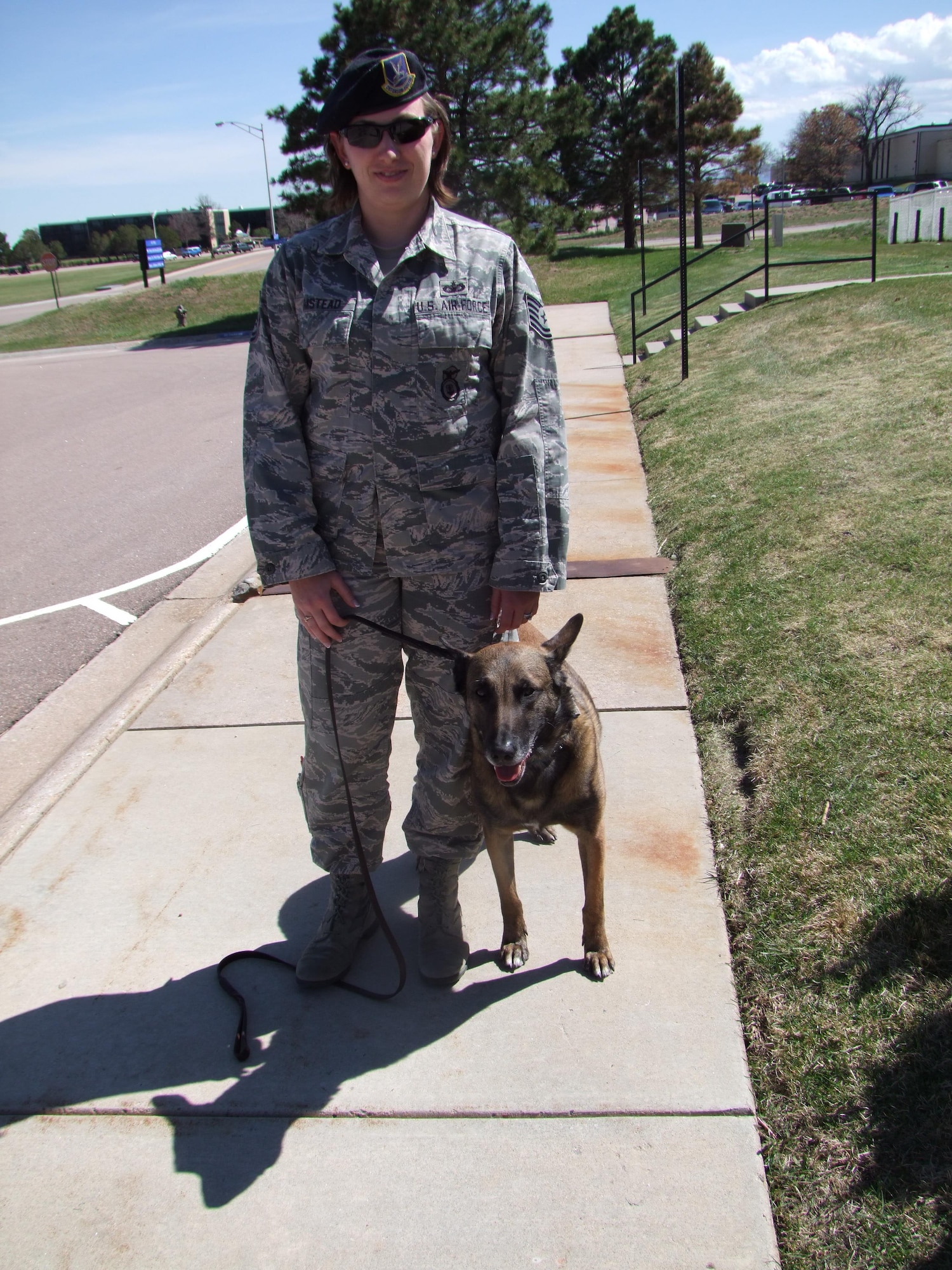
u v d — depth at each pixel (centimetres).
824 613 427
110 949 303
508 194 2814
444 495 244
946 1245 185
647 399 1047
